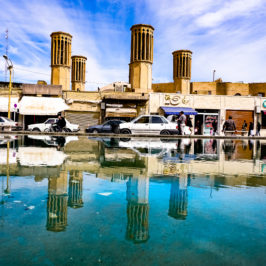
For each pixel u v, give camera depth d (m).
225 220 1.58
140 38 27.80
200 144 9.56
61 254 1.10
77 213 1.65
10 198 1.96
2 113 23.23
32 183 2.49
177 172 3.31
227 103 25.91
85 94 24.14
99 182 2.60
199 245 1.23
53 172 3.09
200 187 2.50
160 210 1.76
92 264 1.03
